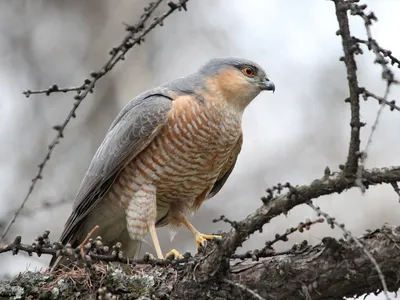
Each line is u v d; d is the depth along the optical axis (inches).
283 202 296.2
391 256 301.7
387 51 271.3
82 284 354.0
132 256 479.2
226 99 458.6
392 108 252.1
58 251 319.6
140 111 446.0
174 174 450.0
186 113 439.8
